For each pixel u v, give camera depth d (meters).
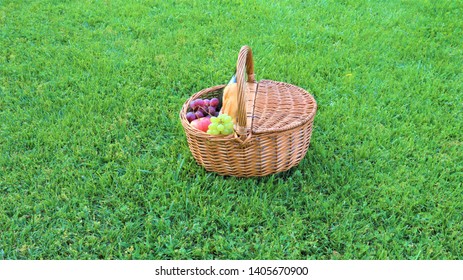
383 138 3.54
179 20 5.63
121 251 2.71
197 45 4.99
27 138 3.55
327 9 5.91
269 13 5.78
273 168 3.04
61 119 3.76
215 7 5.91
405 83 4.30
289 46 4.98
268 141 2.85
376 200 3.00
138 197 3.01
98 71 4.49
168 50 4.91
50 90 4.20
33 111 3.86
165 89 4.23
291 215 2.92
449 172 3.22
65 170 3.22
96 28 5.41
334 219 2.86
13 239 2.73
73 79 4.32
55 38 5.15
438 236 2.76
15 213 2.89
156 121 3.73
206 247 2.67
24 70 4.48
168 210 2.90
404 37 5.15
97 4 5.99
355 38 5.13
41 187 3.08
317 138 3.54
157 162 3.29
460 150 3.43
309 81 4.29
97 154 3.42
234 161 2.97
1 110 3.95
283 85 3.33
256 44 5.00
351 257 2.64
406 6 5.98
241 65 2.68
